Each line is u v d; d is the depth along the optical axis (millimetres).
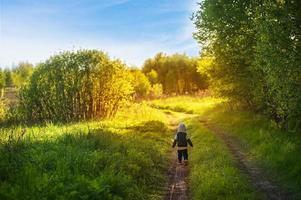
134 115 42344
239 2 24422
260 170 17141
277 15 16484
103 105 40125
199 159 19812
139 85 84250
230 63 28969
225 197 13180
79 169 13477
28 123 34281
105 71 40062
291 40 16203
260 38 17453
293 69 15875
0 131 18703
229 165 17156
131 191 13250
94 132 21969
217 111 42344
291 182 14906
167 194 14953
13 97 46469
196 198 13844
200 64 35219
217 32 27531
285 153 17406
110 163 15023
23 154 13461
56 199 10461
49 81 38656
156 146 23078
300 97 16016
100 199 11523
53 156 14258
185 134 20234
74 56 40000
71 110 38312
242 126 27562
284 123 21859
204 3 27125
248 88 28766
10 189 10477
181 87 103750
